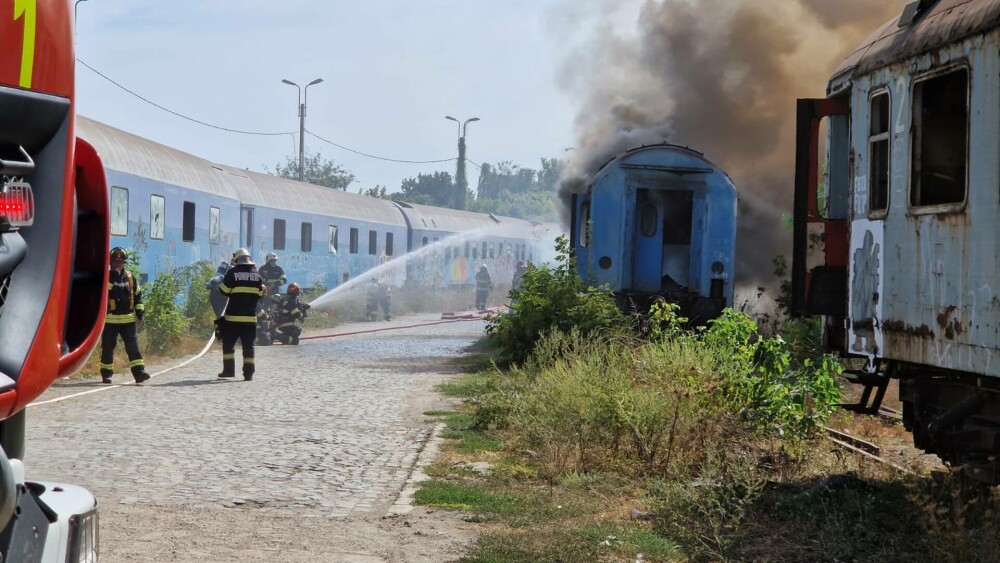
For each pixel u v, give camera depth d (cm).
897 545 630
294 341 2411
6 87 338
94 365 1712
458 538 671
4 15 336
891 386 1395
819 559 612
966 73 675
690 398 924
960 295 669
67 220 366
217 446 995
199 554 622
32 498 350
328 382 1600
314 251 3459
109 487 801
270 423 1152
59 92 360
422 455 963
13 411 343
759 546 641
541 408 1007
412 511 746
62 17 362
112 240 2067
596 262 1830
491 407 1135
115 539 648
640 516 723
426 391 1484
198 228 2616
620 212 1828
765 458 871
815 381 900
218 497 778
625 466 884
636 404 930
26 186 346
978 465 711
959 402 754
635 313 1672
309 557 623
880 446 1034
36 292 352
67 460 905
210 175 2755
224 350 1634
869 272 812
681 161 1839
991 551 583
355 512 745
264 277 2409
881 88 795
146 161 2291
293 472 880
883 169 805
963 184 684
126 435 1046
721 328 1012
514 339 1750
